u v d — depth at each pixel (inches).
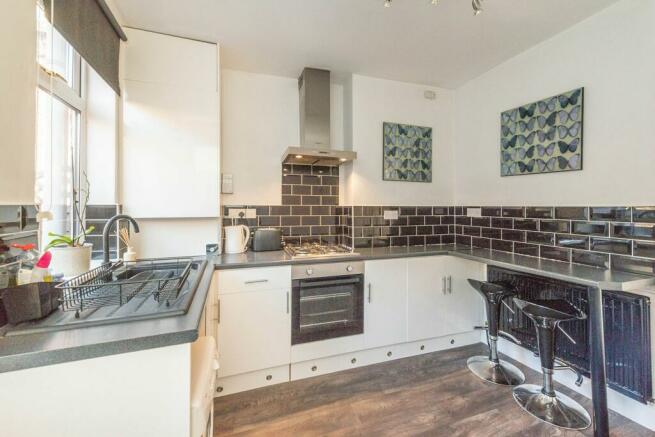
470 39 81.7
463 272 99.0
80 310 35.9
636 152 63.7
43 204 52.9
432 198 113.3
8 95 34.5
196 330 32.3
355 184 102.3
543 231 82.6
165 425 31.8
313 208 107.3
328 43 83.1
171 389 31.9
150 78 75.2
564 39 77.7
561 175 78.5
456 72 101.7
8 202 35.0
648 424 61.5
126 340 29.6
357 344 85.8
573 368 72.7
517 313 89.6
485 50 87.4
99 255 69.4
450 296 97.3
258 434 61.3
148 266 65.9
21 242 37.6
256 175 100.4
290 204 104.4
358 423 64.4
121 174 73.5
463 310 99.2
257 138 100.5
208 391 36.9
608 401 68.0
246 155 99.3
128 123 73.7
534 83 85.4
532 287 83.7
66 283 42.1
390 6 67.4
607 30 68.8
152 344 30.5
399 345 93.0
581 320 71.7
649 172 61.8
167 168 76.9
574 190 75.4
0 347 27.5
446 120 115.4
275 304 77.4
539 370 84.3
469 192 109.0
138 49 74.3
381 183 105.8
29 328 30.9
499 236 96.3
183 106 78.0
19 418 28.1
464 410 68.4
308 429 62.7
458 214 114.0
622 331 63.4
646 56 62.4
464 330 99.5
